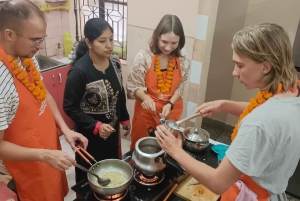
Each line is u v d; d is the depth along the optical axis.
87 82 1.63
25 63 1.32
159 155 1.24
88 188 1.24
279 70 0.94
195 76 2.38
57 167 1.18
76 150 1.38
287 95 1.00
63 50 3.19
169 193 1.30
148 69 1.85
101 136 1.68
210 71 3.04
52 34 3.04
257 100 1.06
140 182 1.29
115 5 2.88
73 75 1.61
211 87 3.11
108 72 1.71
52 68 2.75
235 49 0.96
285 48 0.92
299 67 2.02
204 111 1.41
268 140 0.90
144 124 1.99
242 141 0.93
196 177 1.03
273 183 1.03
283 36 0.92
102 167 1.30
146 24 2.44
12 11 1.10
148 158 1.23
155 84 1.89
